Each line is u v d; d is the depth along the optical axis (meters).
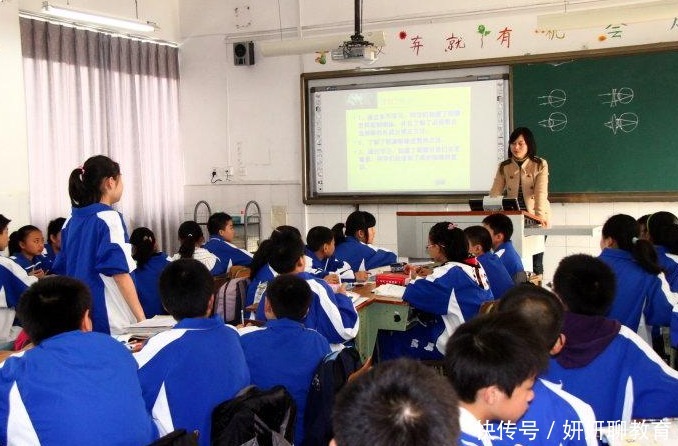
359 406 0.83
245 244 6.10
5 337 3.35
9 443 1.51
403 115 5.73
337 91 5.92
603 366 1.75
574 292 1.84
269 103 6.21
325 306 2.66
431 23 5.55
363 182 5.92
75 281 1.75
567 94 5.20
